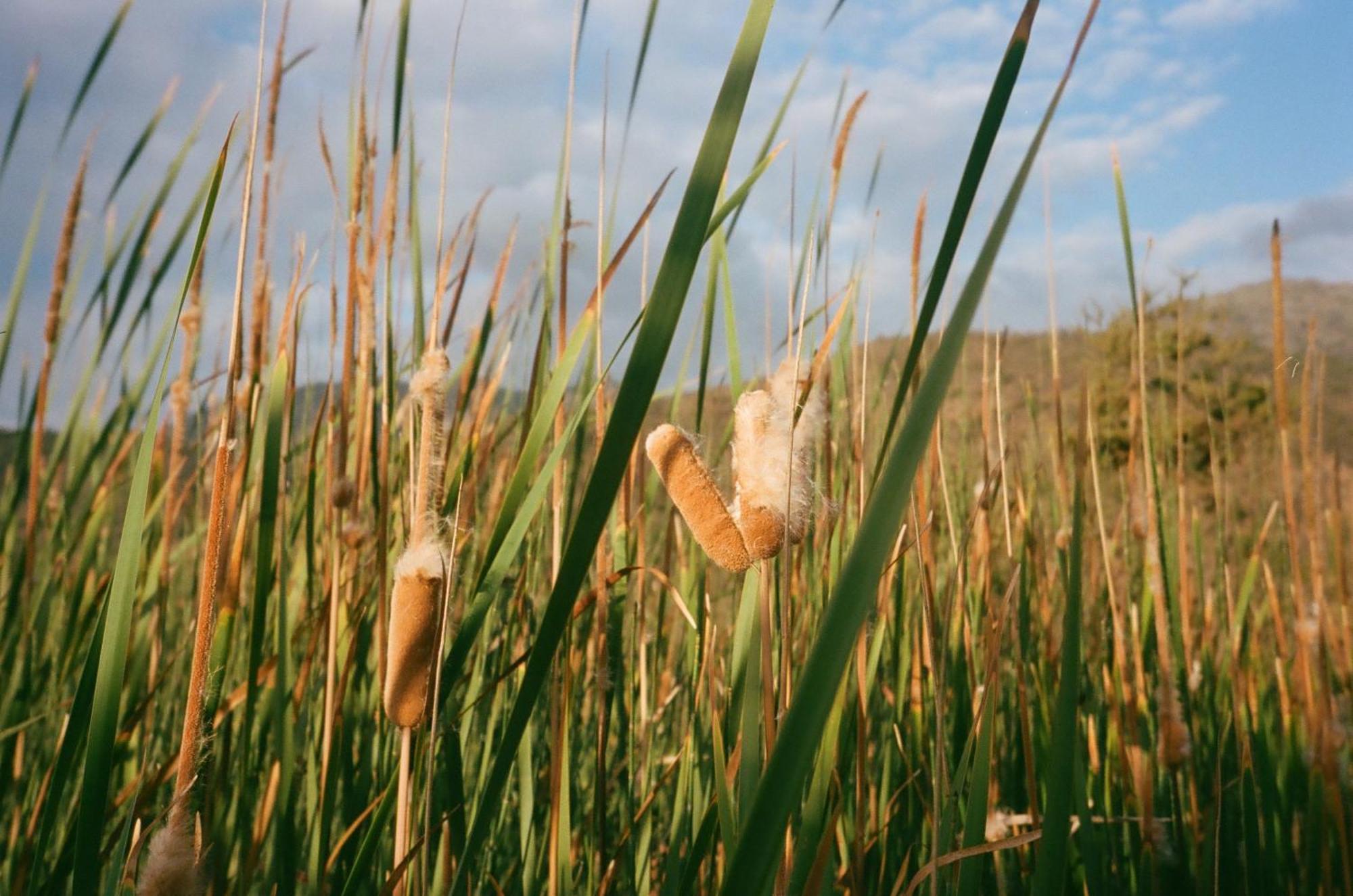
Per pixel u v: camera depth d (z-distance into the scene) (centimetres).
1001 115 73
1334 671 175
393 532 178
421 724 112
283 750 153
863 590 63
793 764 64
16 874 182
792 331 125
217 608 152
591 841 190
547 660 82
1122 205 159
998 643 126
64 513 224
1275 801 205
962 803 196
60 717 224
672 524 194
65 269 198
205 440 235
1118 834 203
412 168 166
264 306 158
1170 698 152
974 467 276
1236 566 281
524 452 121
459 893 88
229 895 152
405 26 149
